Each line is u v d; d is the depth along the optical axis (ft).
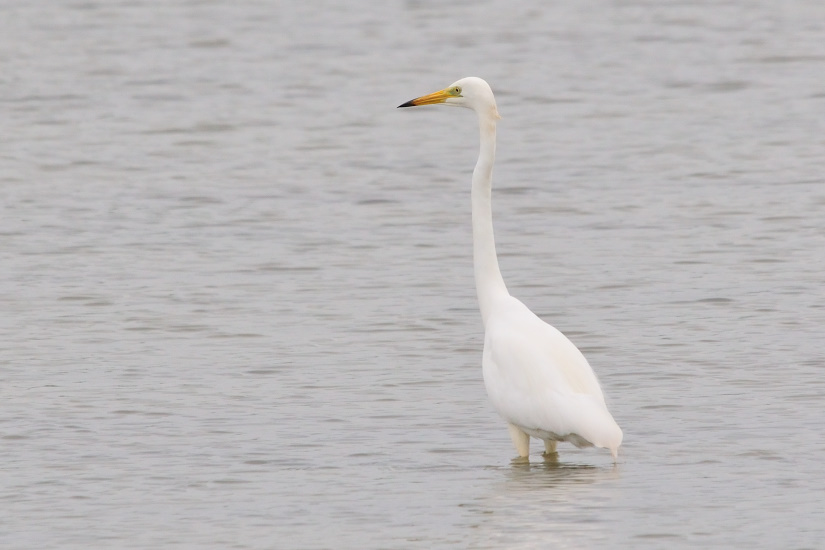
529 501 35.17
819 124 99.60
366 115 106.42
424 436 41.24
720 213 75.72
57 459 39.29
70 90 114.32
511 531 32.99
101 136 99.55
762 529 32.71
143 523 34.06
